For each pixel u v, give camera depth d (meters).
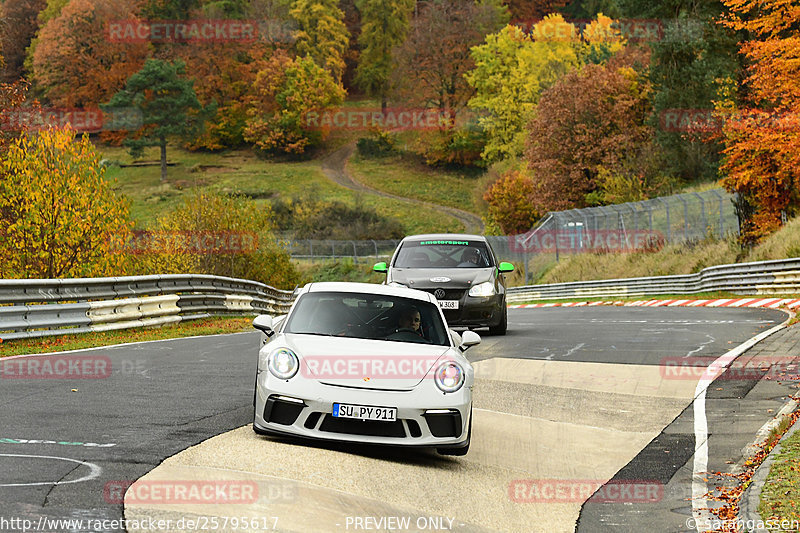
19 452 7.95
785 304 29.23
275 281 48.84
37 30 186.25
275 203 127.00
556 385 14.29
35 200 32.50
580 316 30.14
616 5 71.44
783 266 33.50
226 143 172.12
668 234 53.03
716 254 45.09
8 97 37.84
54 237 32.88
